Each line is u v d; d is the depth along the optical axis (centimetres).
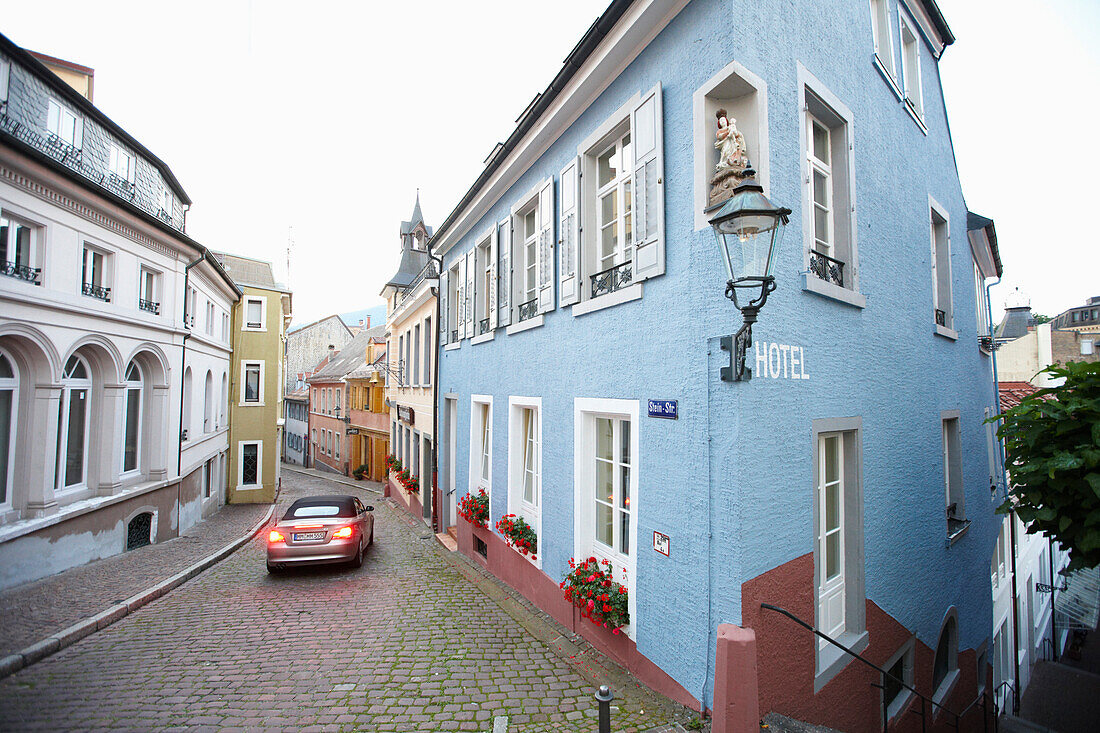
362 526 1064
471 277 1127
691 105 475
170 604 782
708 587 433
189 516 1564
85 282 988
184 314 1361
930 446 710
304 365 5247
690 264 466
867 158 604
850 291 534
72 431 991
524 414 868
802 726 414
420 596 830
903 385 649
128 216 1041
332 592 854
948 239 839
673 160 496
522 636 654
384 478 3016
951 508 807
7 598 736
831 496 536
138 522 1180
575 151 678
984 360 1062
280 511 1991
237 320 2306
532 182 821
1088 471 393
